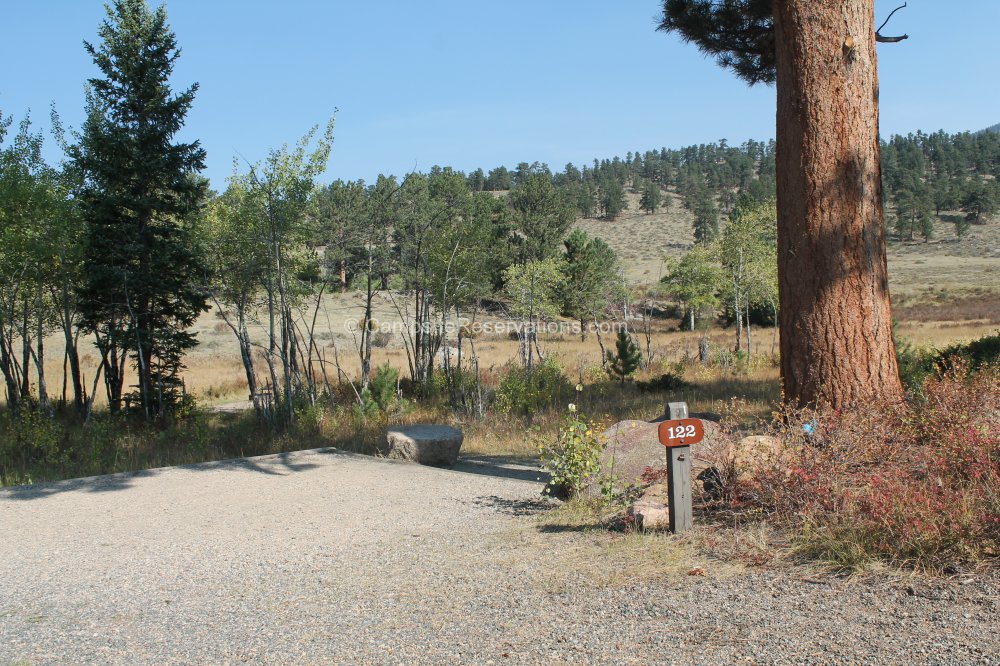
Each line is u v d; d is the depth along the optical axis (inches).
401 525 278.4
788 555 175.8
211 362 1470.2
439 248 862.5
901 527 166.9
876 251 283.6
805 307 287.0
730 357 1137.4
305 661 143.5
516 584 182.1
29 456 550.9
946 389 241.1
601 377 971.9
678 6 450.0
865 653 123.3
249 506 320.2
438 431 462.9
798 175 287.9
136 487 362.9
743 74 483.5
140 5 807.1
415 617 164.7
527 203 2711.6
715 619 144.0
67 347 823.1
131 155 773.9
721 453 245.6
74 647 158.1
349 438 569.6
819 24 282.0
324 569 217.6
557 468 298.4
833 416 231.8
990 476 179.0
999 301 2495.1
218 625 169.6
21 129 746.2
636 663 128.7
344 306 1914.4
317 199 716.7
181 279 815.7
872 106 285.4
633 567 183.0
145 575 218.7
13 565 232.8
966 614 132.6
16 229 707.4
